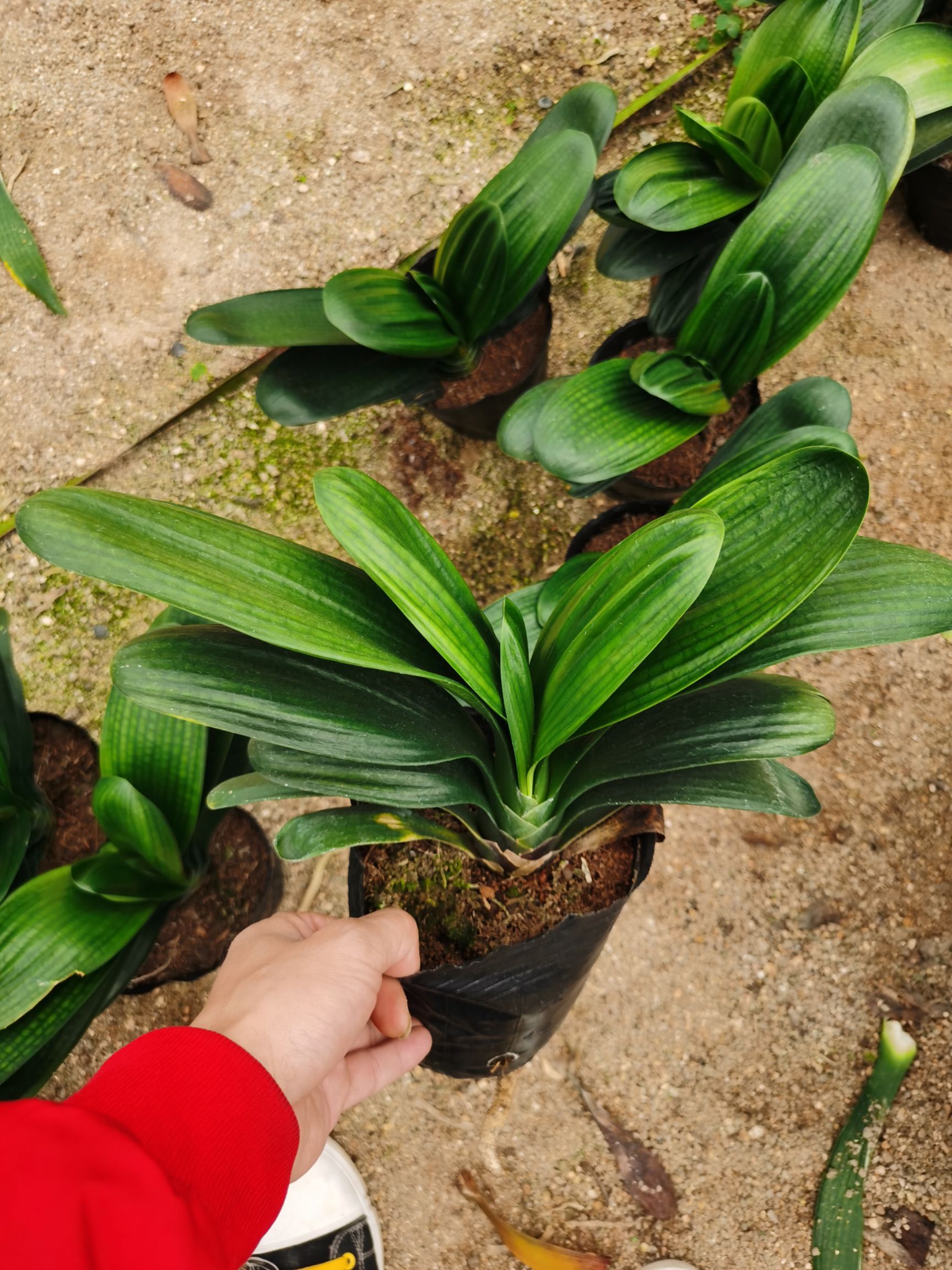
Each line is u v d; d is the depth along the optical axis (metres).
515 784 0.60
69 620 1.13
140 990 0.92
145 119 1.26
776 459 0.48
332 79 1.25
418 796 0.56
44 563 1.14
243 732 0.50
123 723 0.78
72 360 1.20
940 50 0.79
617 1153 0.96
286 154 1.24
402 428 1.16
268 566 0.49
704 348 0.75
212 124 1.25
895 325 1.13
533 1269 0.93
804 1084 0.97
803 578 0.47
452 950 0.68
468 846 0.68
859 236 0.68
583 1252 0.94
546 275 0.98
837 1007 0.98
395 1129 0.99
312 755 0.55
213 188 1.24
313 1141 0.64
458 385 1.01
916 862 1.00
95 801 0.75
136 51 1.27
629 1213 0.95
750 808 0.56
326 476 0.49
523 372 1.02
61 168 1.26
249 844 0.94
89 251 1.23
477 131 1.23
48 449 1.18
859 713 1.04
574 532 1.11
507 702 0.52
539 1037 0.78
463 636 0.52
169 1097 0.47
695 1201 0.95
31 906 0.75
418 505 1.14
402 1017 0.64
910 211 1.14
